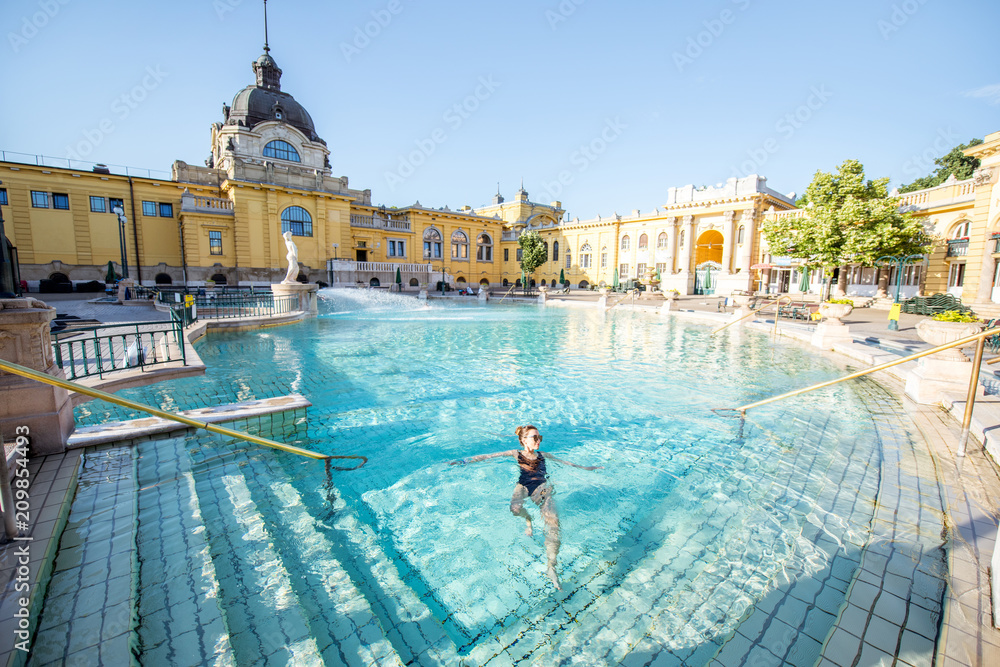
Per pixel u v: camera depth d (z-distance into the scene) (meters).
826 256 23.55
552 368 9.77
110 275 29.02
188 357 8.34
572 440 5.61
